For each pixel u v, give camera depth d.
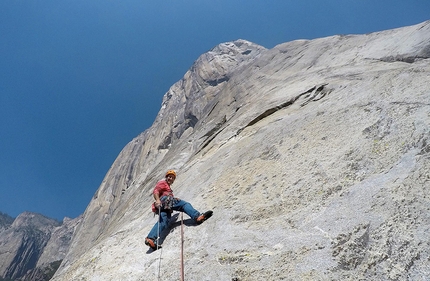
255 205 4.64
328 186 4.25
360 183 4.00
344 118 5.64
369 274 2.93
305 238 3.62
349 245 3.25
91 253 5.92
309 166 4.89
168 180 5.41
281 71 17.34
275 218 4.20
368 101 5.67
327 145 5.17
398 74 5.94
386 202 3.49
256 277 3.40
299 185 4.58
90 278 4.89
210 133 14.62
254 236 4.03
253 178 5.50
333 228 3.55
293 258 3.44
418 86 5.18
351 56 13.05
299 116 7.07
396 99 5.15
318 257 3.30
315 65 14.85
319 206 4.01
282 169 5.24
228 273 3.60
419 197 3.34
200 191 6.39
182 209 4.96
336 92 7.33
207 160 8.62
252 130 8.48
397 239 3.06
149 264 4.45
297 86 11.68
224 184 5.98
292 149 5.70
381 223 3.28
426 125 4.19
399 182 3.64
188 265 4.02
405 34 11.51
